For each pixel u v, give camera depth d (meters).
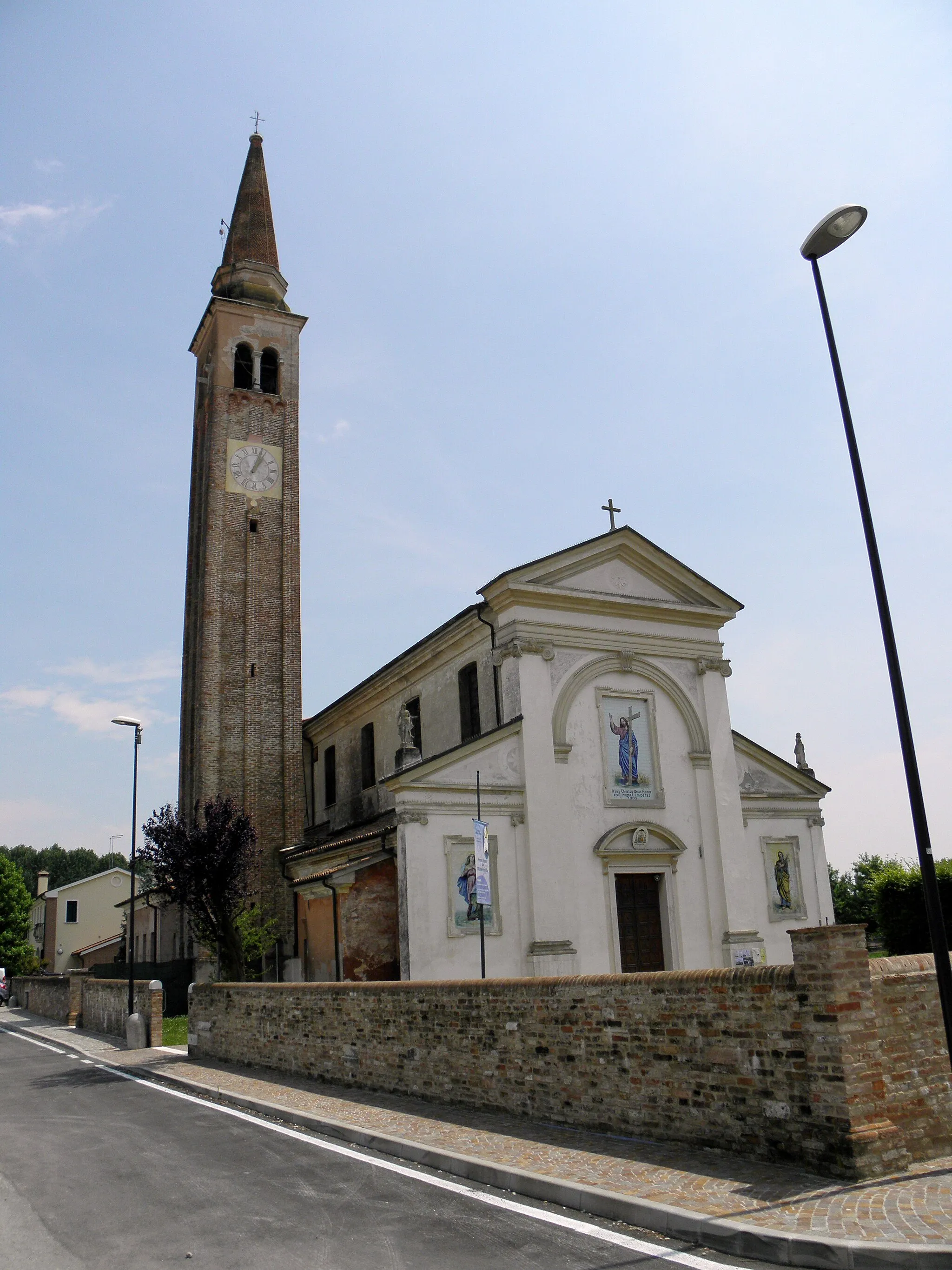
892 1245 7.18
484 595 27.83
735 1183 9.23
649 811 27.69
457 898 24.25
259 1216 9.29
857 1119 9.26
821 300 12.46
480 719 28.58
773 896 30.19
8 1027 37.66
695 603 30.31
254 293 42.47
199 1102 16.86
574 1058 12.47
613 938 26.03
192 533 42.31
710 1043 10.74
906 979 10.39
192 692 40.00
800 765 32.72
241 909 31.06
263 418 40.72
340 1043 17.34
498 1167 10.30
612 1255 7.86
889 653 10.91
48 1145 13.39
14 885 70.00
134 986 28.98
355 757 37.75
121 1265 8.02
